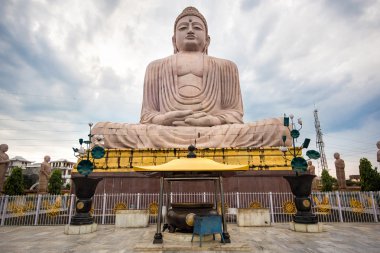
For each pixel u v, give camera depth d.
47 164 20.69
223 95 22.84
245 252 7.06
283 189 15.42
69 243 8.35
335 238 8.86
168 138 17.70
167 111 21.47
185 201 14.87
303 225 10.09
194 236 7.90
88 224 10.41
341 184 20.83
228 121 20.39
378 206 13.12
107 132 17.83
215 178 8.16
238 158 16.38
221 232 7.55
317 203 14.59
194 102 21.28
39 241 8.69
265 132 17.38
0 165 15.70
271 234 9.58
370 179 19.27
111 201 14.86
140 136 17.78
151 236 9.05
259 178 15.62
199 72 22.30
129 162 16.42
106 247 7.76
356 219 13.18
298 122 12.32
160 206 7.92
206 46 25.88
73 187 16.09
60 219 13.62
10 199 13.16
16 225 12.37
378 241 8.37
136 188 15.69
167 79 22.22
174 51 26.00
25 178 43.53
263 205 14.98
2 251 7.36
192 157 8.73
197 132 17.92
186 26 24.45
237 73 23.61
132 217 11.62
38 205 12.94
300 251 7.14
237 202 14.21
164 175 8.22
